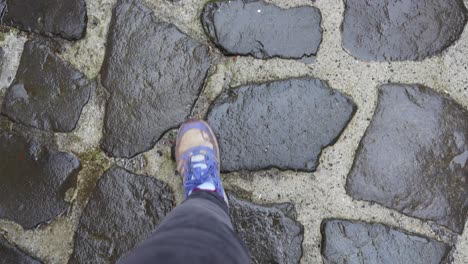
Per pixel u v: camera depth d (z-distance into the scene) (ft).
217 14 6.08
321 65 5.97
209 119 6.00
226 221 5.08
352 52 5.96
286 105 5.95
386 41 5.95
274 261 5.82
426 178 5.83
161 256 4.40
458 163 5.83
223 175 5.97
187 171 5.70
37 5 6.24
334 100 5.92
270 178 5.92
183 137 5.82
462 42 5.93
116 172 6.06
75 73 6.16
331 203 5.85
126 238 5.96
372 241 5.79
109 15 6.18
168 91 6.07
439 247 5.77
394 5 5.99
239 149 5.95
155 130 6.05
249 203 5.91
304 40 5.99
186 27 6.12
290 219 5.85
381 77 5.93
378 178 5.85
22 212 6.08
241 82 6.02
